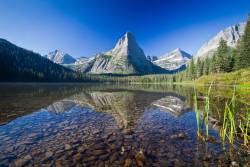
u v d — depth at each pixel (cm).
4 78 12138
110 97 2838
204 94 2827
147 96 2967
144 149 704
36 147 727
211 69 7831
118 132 941
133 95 3188
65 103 2061
